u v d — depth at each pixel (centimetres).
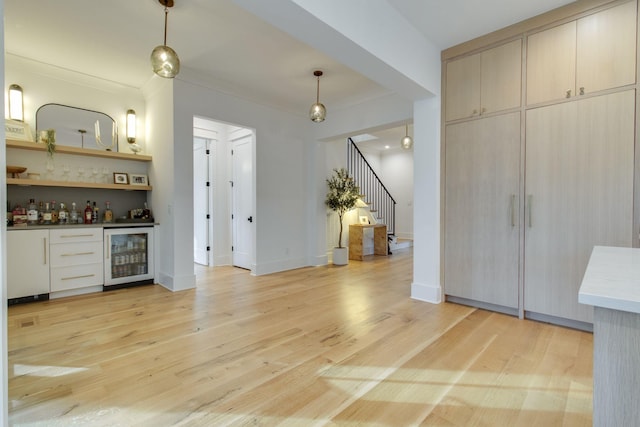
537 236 274
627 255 131
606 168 241
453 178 325
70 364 205
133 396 171
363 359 212
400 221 928
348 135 518
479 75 305
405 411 159
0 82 93
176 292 377
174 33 296
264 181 486
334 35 215
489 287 304
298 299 352
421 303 334
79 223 386
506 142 290
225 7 256
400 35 271
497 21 280
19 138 347
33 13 264
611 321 75
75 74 384
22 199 359
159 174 412
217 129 562
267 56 342
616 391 75
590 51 246
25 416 154
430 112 334
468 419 153
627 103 232
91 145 402
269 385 182
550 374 193
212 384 183
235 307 323
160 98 404
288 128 521
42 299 340
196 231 593
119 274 395
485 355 217
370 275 481
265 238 489
